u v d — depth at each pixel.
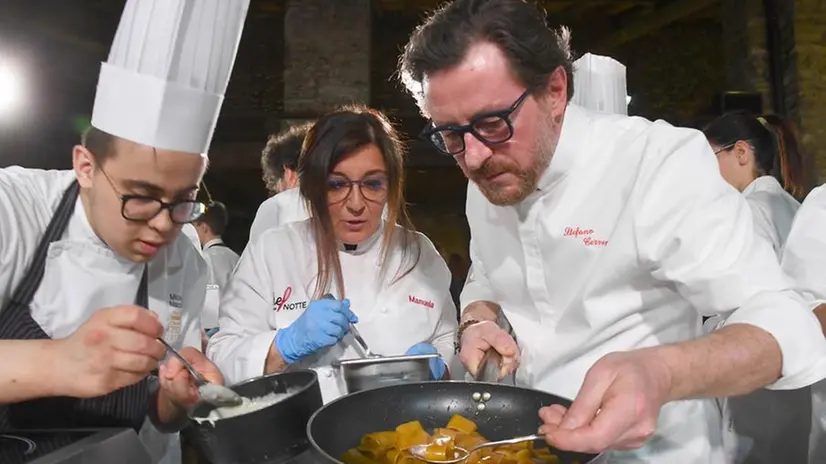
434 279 1.77
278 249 1.70
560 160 1.22
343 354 1.62
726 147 2.49
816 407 1.78
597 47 6.45
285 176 2.61
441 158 5.44
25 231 1.11
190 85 1.02
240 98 6.46
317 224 1.62
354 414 1.03
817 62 4.81
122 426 1.15
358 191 1.56
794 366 0.93
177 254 1.39
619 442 0.80
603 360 0.87
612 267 1.20
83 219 1.18
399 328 1.66
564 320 1.32
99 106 1.04
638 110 6.61
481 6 1.05
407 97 6.58
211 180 5.95
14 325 1.13
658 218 1.11
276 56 6.49
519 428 1.05
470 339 1.35
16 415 1.12
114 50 1.04
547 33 1.08
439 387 1.10
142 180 1.01
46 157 5.52
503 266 1.42
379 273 1.69
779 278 1.04
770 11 5.04
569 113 1.25
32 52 5.42
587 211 1.23
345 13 5.11
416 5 6.36
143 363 0.91
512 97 1.05
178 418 1.19
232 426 0.97
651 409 0.81
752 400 2.19
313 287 1.67
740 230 1.06
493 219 1.41
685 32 6.58
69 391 0.90
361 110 1.65
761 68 5.04
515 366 1.30
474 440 0.98
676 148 1.14
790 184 2.54
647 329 1.24
